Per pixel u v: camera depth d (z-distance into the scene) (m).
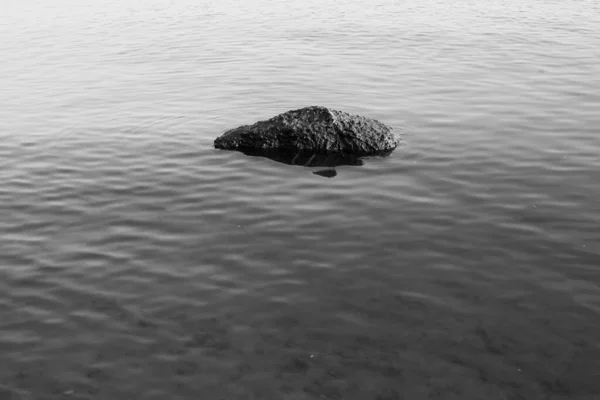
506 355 7.86
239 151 15.26
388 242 10.62
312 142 14.99
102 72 25.09
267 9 42.00
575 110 17.75
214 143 15.84
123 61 27.03
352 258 10.14
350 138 14.95
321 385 7.41
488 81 21.50
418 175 13.48
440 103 19.08
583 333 8.23
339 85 21.83
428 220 11.40
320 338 8.22
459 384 7.41
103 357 7.93
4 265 10.15
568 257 10.02
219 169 14.16
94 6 44.16
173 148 15.75
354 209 11.91
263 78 23.19
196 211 12.05
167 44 30.58
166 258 10.27
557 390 7.28
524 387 7.34
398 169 13.84
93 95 21.55
